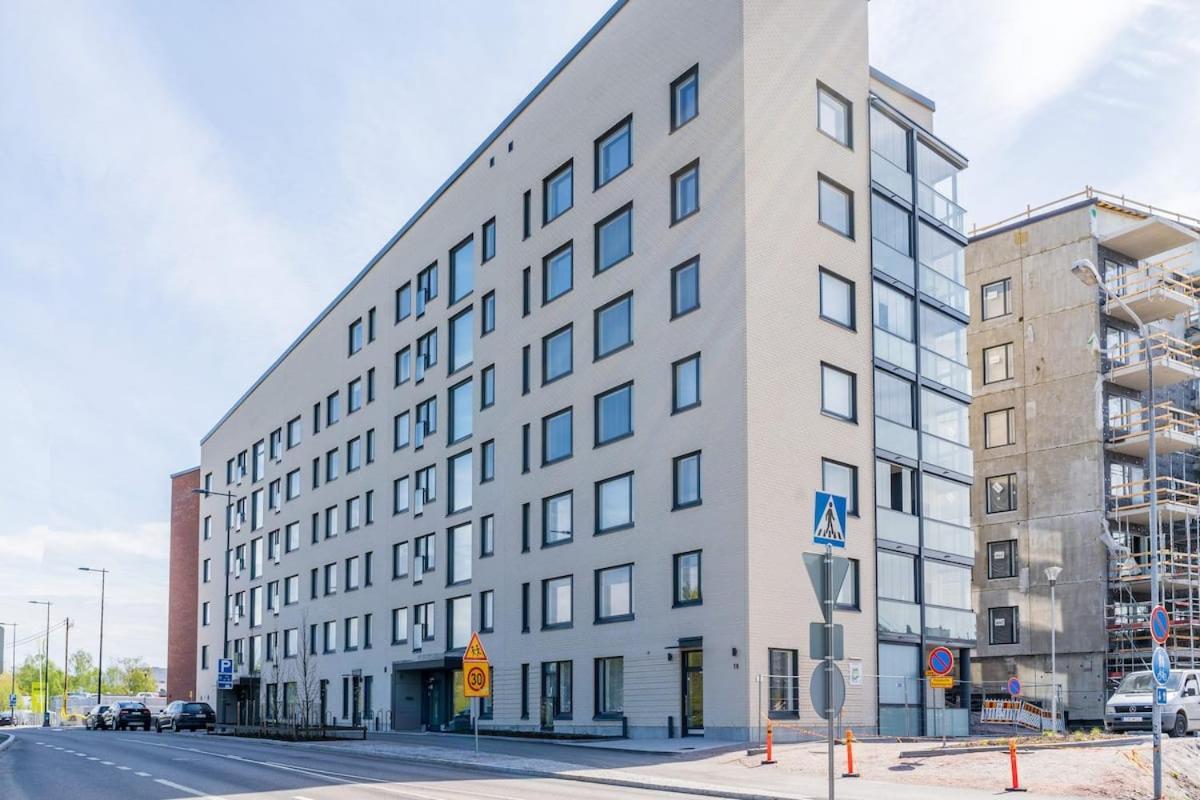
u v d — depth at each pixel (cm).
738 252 3291
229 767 2653
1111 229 4828
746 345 3225
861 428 3550
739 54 3369
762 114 3381
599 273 3900
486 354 4581
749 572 3111
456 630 4659
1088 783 2014
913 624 3622
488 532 4481
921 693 3609
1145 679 3262
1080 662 4478
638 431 3619
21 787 2145
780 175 3406
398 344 5428
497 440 4434
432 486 4975
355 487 5806
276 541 6938
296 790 2020
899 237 3856
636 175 3766
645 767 2478
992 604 4812
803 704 3183
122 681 17438
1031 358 4838
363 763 2797
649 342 3616
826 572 1443
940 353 3978
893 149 3891
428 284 5181
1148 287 4678
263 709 6469
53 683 16125
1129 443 4491
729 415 3250
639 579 3528
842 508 1519
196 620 8556
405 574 5184
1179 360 4869
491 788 2062
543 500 4094
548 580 4025
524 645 4094
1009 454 4853
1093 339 4628
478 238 4728
